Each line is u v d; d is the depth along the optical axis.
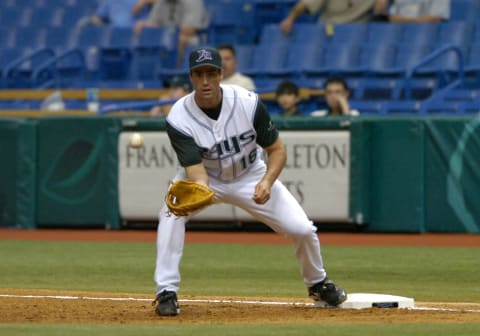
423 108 39.12
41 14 54.97
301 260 17.19
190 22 47.78
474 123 32.28
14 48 52.03
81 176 35.50
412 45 43.09
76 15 54.56
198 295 20.31
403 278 23.44
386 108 40.06
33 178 36.03
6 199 36.41
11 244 31.58
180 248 16.64
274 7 49.31
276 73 43.66
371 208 33.22
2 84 49.88
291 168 33.41
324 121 33.09
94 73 49.88
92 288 21.75
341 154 32.91
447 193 32.66
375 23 44.75
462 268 25.19
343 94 35.09
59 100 43.84
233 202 17.06
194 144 16.41
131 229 35.38
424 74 41.81
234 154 16.58
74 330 14.31
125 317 16.50
